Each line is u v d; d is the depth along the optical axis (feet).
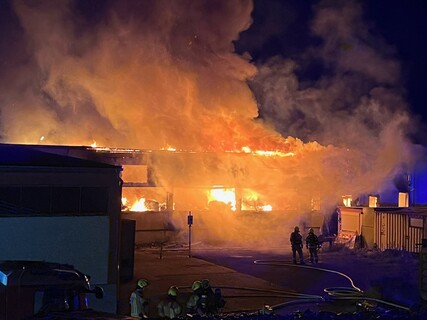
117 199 45.75
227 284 61.93
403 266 76.95
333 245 94.73
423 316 34.94
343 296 53.88
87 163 46.60
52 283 27.50
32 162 44.60
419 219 84.43
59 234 43.70
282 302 53.42
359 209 96.22
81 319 24.54
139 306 36.99
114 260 45.32
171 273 68.90
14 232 42.39
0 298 27.02
